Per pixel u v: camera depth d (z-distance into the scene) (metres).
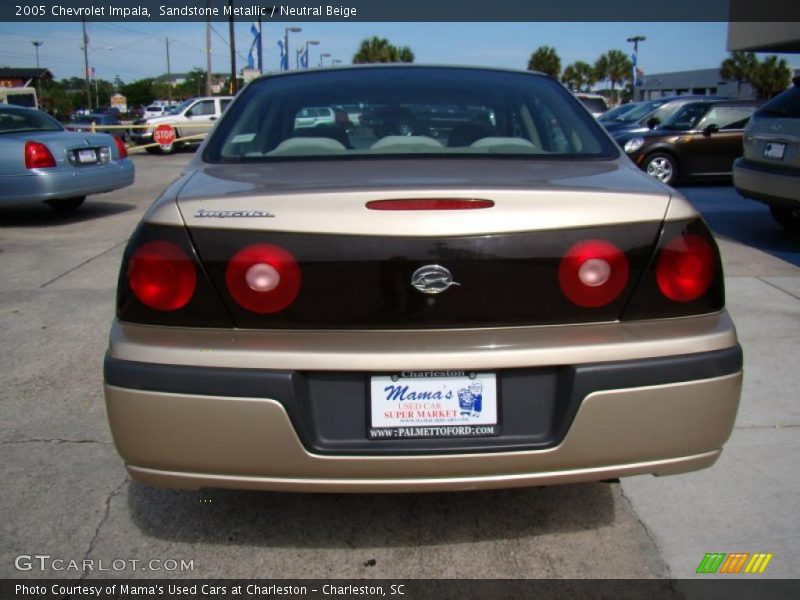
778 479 2.73
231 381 1.90
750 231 7.46
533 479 2.00
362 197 1.92
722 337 2.03
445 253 1.90
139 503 2.61
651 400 1.96
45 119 8.99
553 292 1.94
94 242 7.34
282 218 1.91
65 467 2.86
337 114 2.80
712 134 11.26
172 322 1.96
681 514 2.53
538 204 1.93
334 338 1.92
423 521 2.50
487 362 1.91
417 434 1.95
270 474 1.96
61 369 3.88
